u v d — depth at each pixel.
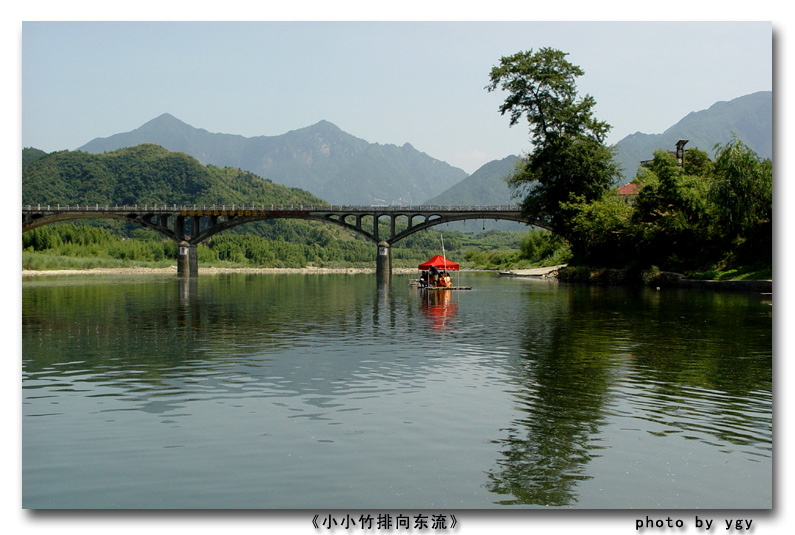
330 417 14.31
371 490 10.42
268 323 33.00
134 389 17.03
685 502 10.06
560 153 79.19
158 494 10.30
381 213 122.81
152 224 130.38
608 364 20.38
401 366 20.23
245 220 129.75
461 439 12.79
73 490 10.48
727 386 17.14
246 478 10.90
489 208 117.19
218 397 16.14
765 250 56.38
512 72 80.38
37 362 21.00
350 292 64.44
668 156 70.25
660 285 64.50
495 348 23.86
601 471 11.19
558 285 74.19
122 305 44.75
